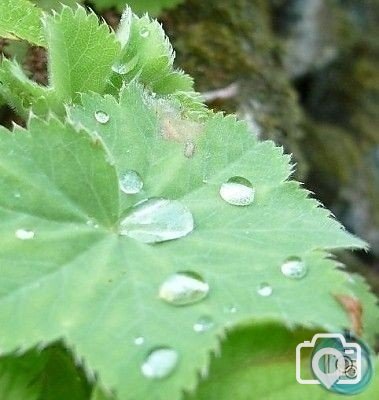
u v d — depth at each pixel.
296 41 0.37
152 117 0.14
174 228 0.13
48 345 0.12
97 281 0.12
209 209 0.13
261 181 0.14
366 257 0.37
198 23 0.27
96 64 0.15
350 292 0.12
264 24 0.31
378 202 0.39
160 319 0.11
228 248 0.12
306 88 0.40
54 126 0.13
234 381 0.12
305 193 0.14
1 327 0.11
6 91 0.15
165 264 0.12
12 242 0.12
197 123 0.14
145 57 0.16
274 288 0.12
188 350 0.11
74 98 0.15
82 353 0.11
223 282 0.12
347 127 0.41
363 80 0.41
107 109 0.14
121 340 0.11
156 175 0.14
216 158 0.14
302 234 0.13
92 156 0.13
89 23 0.15
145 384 0.11
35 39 0.16
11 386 0.12
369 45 0.42
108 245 0.12
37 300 0.11
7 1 0.15
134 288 0.12
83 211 0.13
